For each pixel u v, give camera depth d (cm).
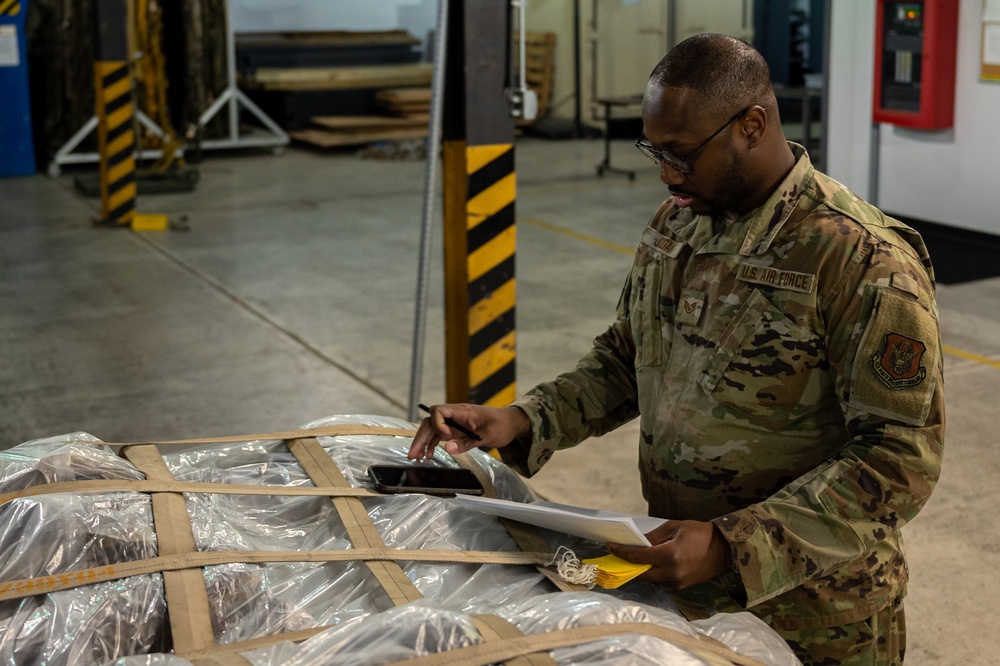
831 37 733
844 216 150
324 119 1164
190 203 880
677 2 1169
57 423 425
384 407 443
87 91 1002
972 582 305
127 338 532
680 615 137
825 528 144
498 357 372
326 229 782
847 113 739
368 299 602
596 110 1230
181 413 436
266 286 629
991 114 654
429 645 109
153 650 124
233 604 129
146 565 130
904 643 172
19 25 973
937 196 698
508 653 109
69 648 120
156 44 959
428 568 141
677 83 146
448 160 361
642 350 171
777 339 152
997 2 634
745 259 155
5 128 991
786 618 159
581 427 182
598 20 1206
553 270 661
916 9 667
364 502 157
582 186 949
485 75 348
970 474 371
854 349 147
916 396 144
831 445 157
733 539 142
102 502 140
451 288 371
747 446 157
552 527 147
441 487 165
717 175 150
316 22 1254
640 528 147
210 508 148
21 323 555
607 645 111
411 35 1296
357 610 130
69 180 981
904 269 146
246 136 1135
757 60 148
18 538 133
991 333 516
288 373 484
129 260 688
